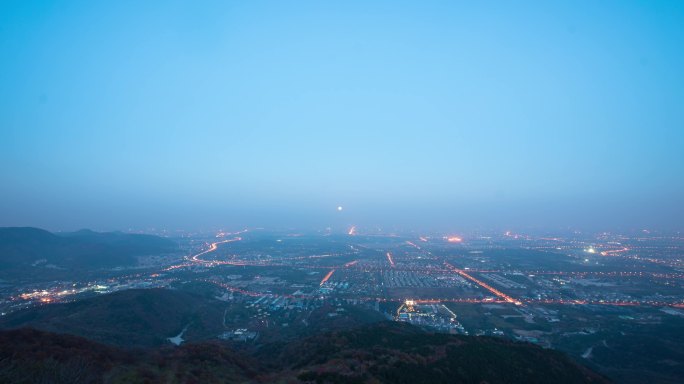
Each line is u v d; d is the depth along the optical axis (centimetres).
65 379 3766
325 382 4550
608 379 6619
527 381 5650
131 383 4009
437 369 5453
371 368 5141
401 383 4788
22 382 3634
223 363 5388
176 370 4644
